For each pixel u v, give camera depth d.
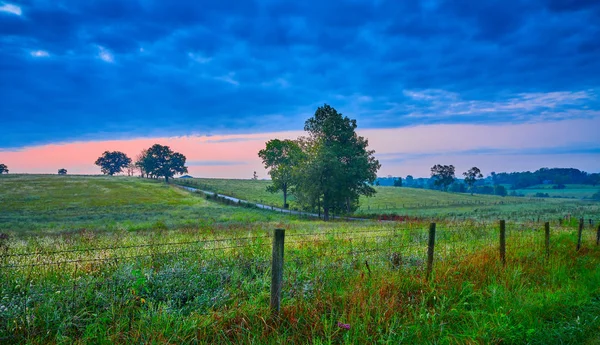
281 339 4.91
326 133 62.25
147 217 49.59
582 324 5.98
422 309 6.02
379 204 101.94
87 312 5.29
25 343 4.64
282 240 5.55
